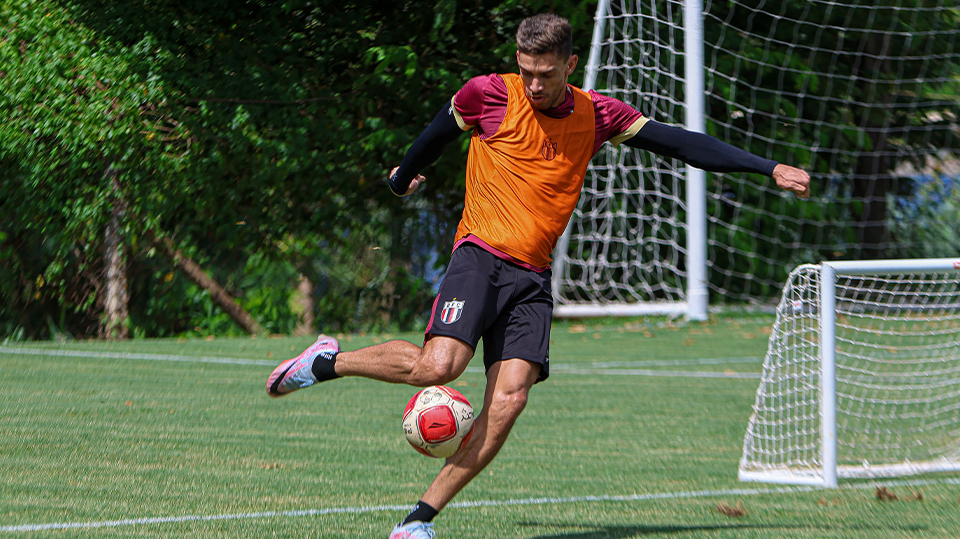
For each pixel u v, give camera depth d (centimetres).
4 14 4884
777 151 5928
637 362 3647
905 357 3784
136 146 4956
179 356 3659
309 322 6103
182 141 5231
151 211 5088
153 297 5519
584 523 1405
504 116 1228
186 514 1394
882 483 1752
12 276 5175
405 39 5822
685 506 1530
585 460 1922
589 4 5475
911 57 5984
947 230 6725
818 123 5906
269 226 5619
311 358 1277
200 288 5697
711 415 2516
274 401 2628
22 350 3788
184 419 2292
